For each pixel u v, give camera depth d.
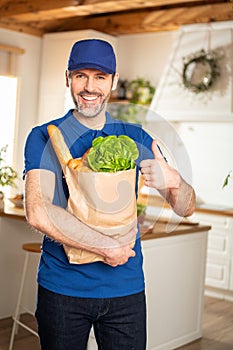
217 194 6.31
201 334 4.36
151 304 3.79
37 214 1.79
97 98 1.88
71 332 1.95
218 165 6.30
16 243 4.54
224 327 4.66
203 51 5.85
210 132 6.36
